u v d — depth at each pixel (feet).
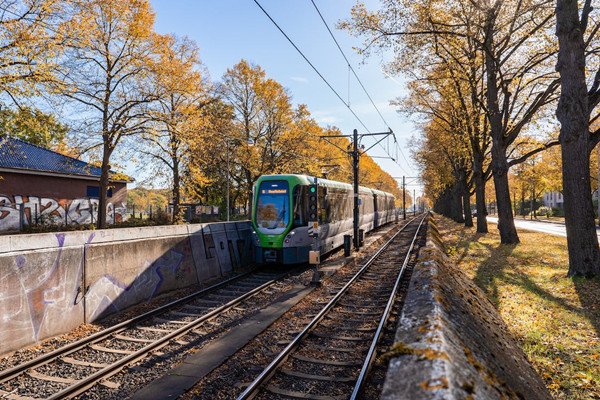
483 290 31.50
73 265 27.61
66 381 19.12
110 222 113.80
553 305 26.73
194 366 20.12
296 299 33.68
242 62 117.80
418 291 13.92
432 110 85.56
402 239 86.99
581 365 17.37
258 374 19.29
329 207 58.65
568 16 33.63
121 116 70.59
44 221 89.61
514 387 10.54
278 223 48.57
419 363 7.45
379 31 50.52
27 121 56.49
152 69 69.62
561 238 77.00
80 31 53.72
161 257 37.06
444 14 49.93
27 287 24.16
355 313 29.91
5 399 17.35
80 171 103.24
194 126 76.79
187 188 109.09
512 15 52.34
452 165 115.14
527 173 112.68
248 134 122.01
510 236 66.49
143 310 31.94
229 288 39.42
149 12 68.85
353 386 17.97
